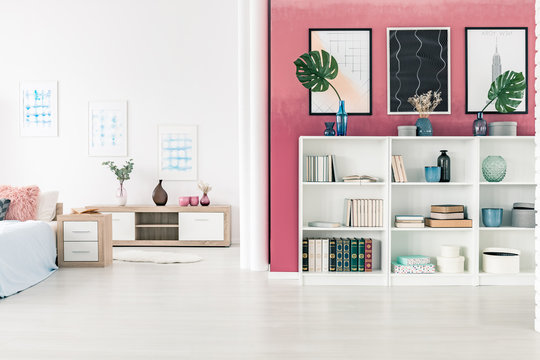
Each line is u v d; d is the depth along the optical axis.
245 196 5.00
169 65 6.98
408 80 4.40
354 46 4.41
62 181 7.02
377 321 3.14
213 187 7.00
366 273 4.20
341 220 4.47
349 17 4.40
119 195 6.72
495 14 4.38
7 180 7.04
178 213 6.74
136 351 2.60
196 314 3.30
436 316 3.25
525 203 4.25
